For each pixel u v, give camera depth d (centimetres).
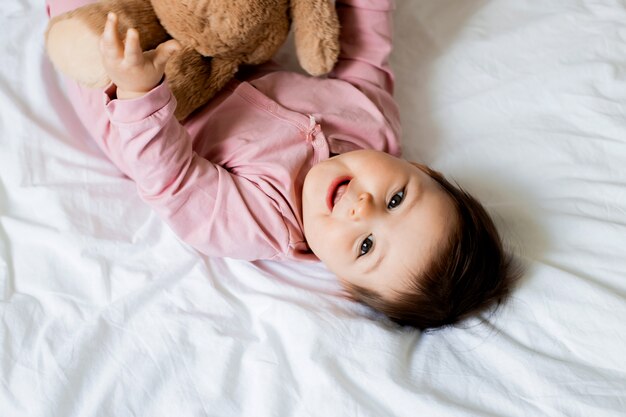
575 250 96
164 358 86
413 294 89
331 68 99
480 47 121
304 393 83
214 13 82
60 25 84
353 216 86
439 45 122
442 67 120
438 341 90
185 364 86
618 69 114
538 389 82
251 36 88
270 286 94
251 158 94
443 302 89
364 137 103
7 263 92
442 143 112
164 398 83
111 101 81
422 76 119
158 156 85
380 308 93
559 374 83
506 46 121
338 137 100
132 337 87
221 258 98
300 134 98
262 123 98
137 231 98
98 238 94
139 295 90
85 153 103
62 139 103
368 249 88
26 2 115
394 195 89
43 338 85
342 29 108
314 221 91
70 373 83
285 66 115
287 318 89
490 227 94
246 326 91
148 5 87
